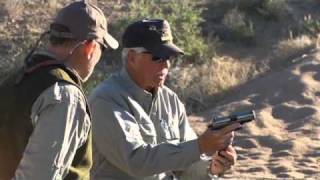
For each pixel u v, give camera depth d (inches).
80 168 130.5
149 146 158.4
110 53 701.9
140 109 166.6
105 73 674.2
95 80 651.5
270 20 818.8
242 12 831.7
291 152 477.7
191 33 749.9
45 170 122.9
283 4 834.2
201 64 714.8
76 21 132.6
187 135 180.1
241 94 634.8
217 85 655.8
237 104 608.4
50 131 123.6
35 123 125.4
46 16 804.6
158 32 165.8
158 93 172.2
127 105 165.5
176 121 176.7
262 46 769.6
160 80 168.6
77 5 134.4
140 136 163.8
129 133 160.7
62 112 124.6
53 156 123.3
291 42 746.2
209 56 729.6
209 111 611.8
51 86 126.0
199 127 569.3
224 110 603.8
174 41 737.0
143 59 166.9
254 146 496.7
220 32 790.5
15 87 128.7
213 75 682.2
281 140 504.1
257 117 557.6
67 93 125.9
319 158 464.8
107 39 137.7
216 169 167.9
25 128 126.4
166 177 173.2
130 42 167.2
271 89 626.5
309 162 455.8
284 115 571.5
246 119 156.1
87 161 131.8
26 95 126.8
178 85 657.0
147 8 785.6
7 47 729.6
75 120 126.3
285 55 725.9
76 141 126.9
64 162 125.4
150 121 167.3
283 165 445.1
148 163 156.6
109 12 799.7
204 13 825.5
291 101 597.0
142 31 166.1
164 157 155.8
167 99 175.5
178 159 155.8
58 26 133.3
